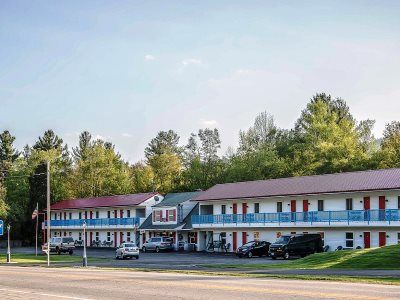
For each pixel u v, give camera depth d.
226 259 58.22
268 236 69.25
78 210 103.50
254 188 74.00
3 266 50.41
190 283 25.73
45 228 97.25
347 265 39.41
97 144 126.31
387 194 57.84
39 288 25.41
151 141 150.62
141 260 57.47
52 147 141.12
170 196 92.62
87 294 22.17
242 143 113.88
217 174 110.25
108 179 121.50
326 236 62.69
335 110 113.75
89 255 72.19
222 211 76.88
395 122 107.50
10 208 101.69
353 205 60.94
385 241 56.91
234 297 19.88
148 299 19.94
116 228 93.75
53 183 115.94
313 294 20.19
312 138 96.06
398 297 19.11
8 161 131.12
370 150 103.12
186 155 137.00
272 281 26.89
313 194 63.56
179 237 83.00
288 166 97.75
